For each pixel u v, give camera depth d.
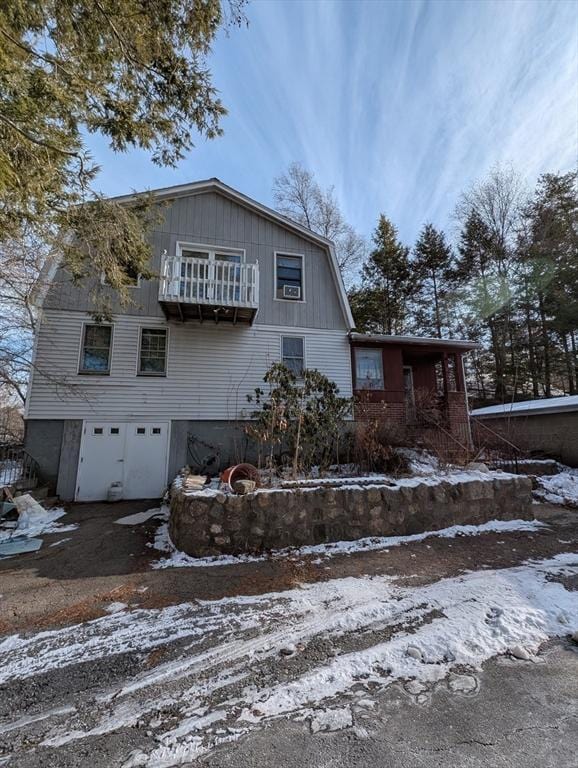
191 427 9.95
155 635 3.10
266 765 1.80
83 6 4.07
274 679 2.48
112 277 6.45
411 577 4.12
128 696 2.36
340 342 11.77
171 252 10.56
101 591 3.99
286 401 7.88
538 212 18.81
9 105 3.82
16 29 3.70
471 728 2.00
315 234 11.93
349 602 3.56
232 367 10.56
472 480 6.23
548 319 18.72
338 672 2.52
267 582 4.10
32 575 4.48
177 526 5.26
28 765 1.84
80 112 4.57
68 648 2.94
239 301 9.69
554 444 12.04
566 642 2.83
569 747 1.86
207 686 2.43
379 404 11.34
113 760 1.86
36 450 8.85
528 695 2.26
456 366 13.01
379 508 5.61
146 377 9.85
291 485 5.91
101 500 9.00
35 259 6.38
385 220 23.19
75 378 9.34
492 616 3.20
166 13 4.49
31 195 4.45
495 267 19.86
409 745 1.89
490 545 5.16
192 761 1.84
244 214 11.49
